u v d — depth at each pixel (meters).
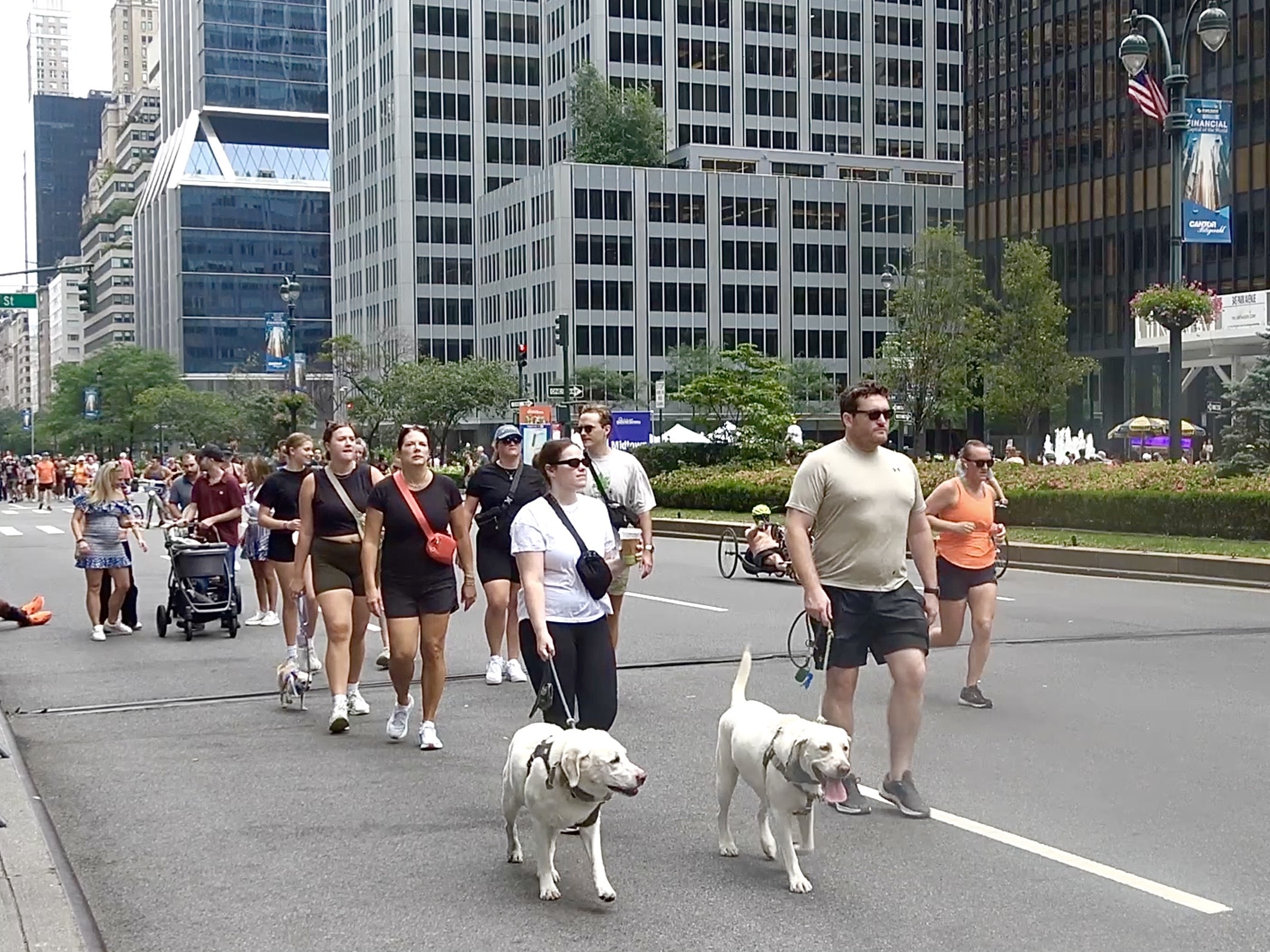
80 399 116.44
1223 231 25.23
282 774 8.07
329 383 104.06
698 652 12.69
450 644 13.50
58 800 7.50
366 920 5.47
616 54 104.12
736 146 104.69
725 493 35.84
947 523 9.73
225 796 7.54
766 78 107.81
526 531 6.97
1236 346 50.88
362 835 6.73
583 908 5.57
